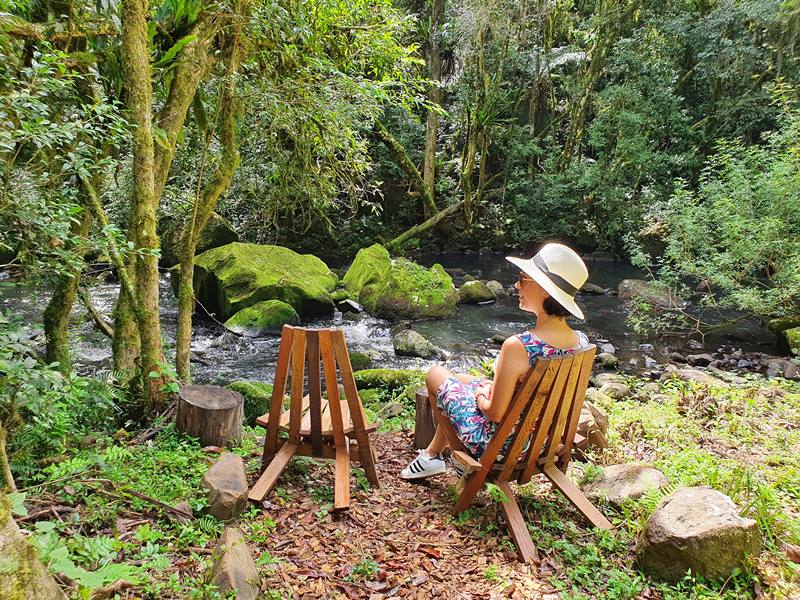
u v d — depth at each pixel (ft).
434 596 7.33
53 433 10.62
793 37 48.62
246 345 29.17
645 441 14.05
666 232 38.83
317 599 7.11
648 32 56.13
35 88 9.56
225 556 6.88
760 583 7.48
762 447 13.83
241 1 15.70
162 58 14.19
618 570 7.99
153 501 8.46
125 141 14.34
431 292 37.14
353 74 22.82
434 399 10.25
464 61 57.67
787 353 30.07
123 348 15.52
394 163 58.18
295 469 10.62
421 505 9.78
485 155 58.08
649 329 34.71
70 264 10.59
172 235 36.09
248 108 18.95
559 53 61.77
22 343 9.18
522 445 8.83
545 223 60.39
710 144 55.88
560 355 8.45
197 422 11.61
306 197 26.81
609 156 58.44
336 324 34.04
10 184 9.61
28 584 4.09
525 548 8.26
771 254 29.19
